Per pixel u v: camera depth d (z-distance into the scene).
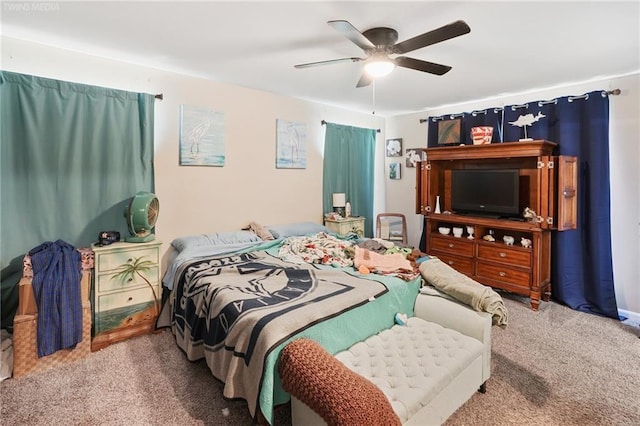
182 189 3.32
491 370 2.27
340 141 4.68
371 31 2.20
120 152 2.88
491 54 2.67
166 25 2.23
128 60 2.90
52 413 1.82
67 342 2.26
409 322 2.24
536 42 2.44
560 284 3.48
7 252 2.45
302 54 2.74
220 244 3.21
